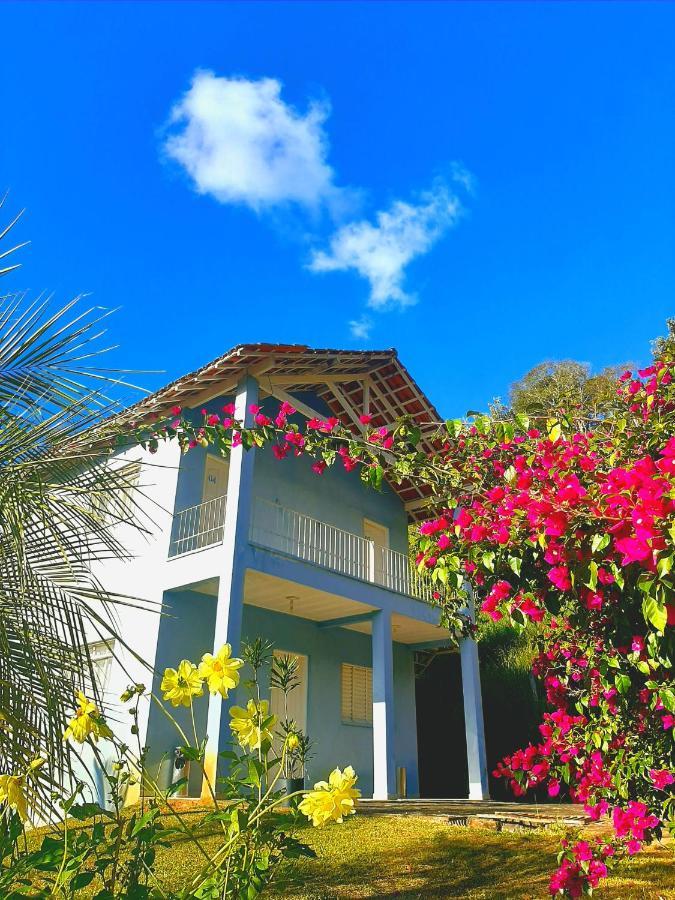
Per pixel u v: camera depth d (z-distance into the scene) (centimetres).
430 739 1550
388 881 550
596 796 379
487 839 678
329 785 201
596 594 279
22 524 345
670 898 483
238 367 1015
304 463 1301
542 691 1459
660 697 296
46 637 352
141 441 509
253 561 937
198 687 235
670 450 264
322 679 1208
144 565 1041
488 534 311
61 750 327
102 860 208
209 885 202
